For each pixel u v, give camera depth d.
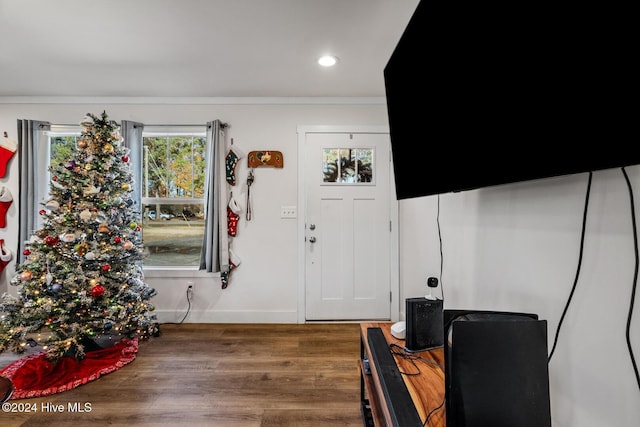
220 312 3.05
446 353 0.80
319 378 2.02
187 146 3.14
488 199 1.31
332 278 3.08
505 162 0.89
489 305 1.29
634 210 0.66
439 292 1.93
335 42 2.08
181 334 2.75
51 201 2.22
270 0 1.66
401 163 1.65
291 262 3.08
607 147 0.60
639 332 0.65
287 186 3.08
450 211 1.74
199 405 1.73
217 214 2.93
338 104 3.07
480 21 0.96
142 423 1.58
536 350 0.75
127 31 1.95
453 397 0.75
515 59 0.83
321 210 3.09
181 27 1.90
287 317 3.06
